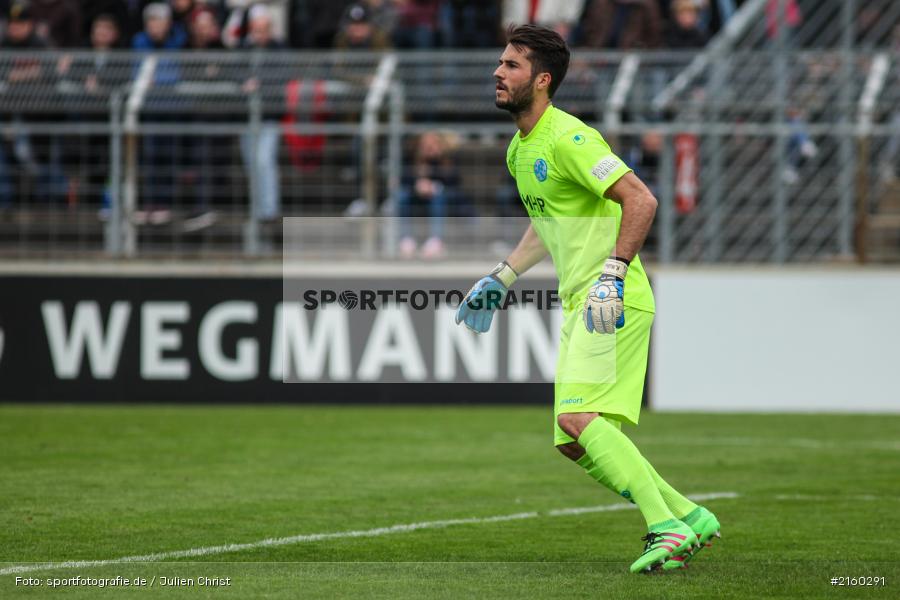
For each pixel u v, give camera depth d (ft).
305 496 81.76
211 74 146.00
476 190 142.61
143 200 143.74
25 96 145.48
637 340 57.57
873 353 135.03
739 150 143.43
